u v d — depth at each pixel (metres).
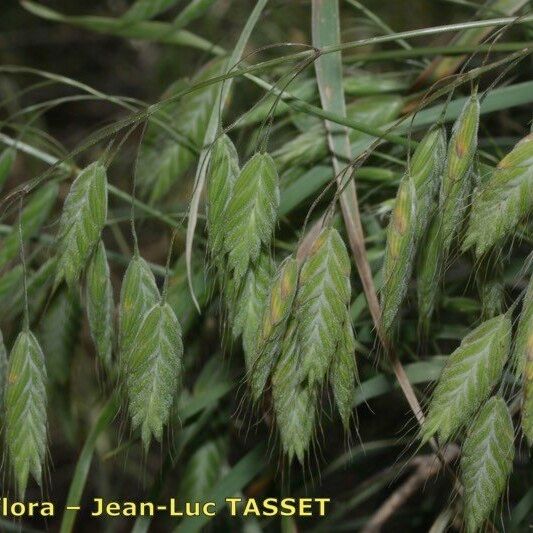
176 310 0.36
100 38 0.82
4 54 0.82
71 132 0.84
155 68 0.67
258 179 0.28
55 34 0.82
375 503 0.56
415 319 0.37
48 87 0.84
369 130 0.31
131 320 0.29
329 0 0.33
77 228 0.29
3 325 0.39
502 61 0.28
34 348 0.29
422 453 0.42
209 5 0.38
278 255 0.37
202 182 0.30
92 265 0.30
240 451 0.48
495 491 0.28
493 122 0.43
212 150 0.29
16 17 0.82
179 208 0.40
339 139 0.33
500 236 0.27
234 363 0.39
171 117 0.37
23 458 0.29
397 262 0.27
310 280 0.28
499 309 0.31
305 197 0.34
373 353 0.38
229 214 0.28
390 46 0.56
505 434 0.28
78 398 0.44
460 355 0.28
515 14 0.37
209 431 0.40
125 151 0.52
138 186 0.40
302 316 0.28
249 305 0.29
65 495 0.70
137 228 0.42
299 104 0.32
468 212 0.29
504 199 0.27
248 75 0.32
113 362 0.35
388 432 0.49
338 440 0.53
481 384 0.28
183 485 0.40
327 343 0.27
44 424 0.29
